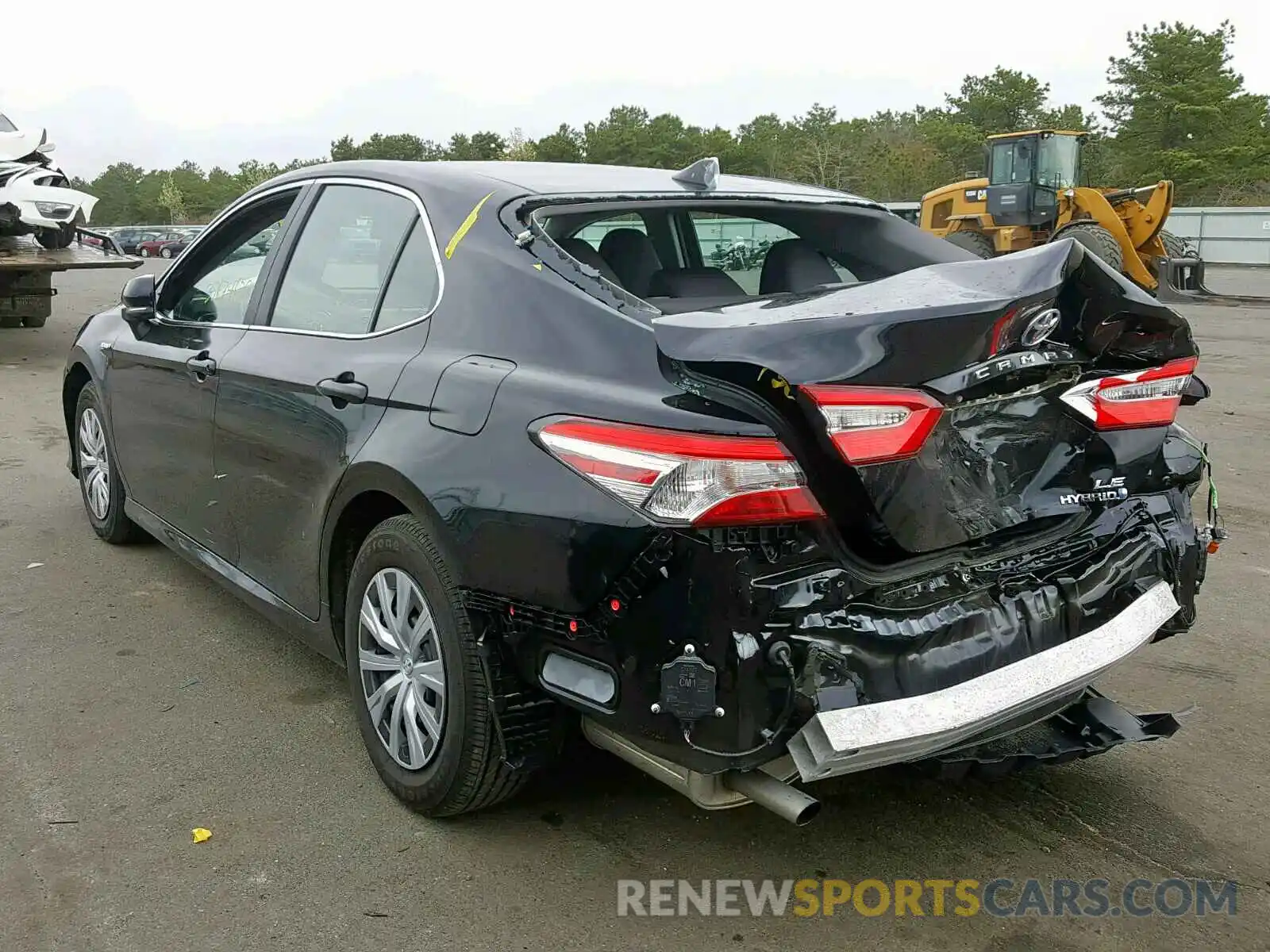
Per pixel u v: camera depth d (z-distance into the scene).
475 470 2.73
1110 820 3.19
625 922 2.70
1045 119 76.94
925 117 80.50
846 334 2.39
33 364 11.59
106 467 5.30
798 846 3.04
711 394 2.45
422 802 3.04
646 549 2.41
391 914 2.71
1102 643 2.79
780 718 2.38
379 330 3.30
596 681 2.55
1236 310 18.19
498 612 2.74
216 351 3.98
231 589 4.11
